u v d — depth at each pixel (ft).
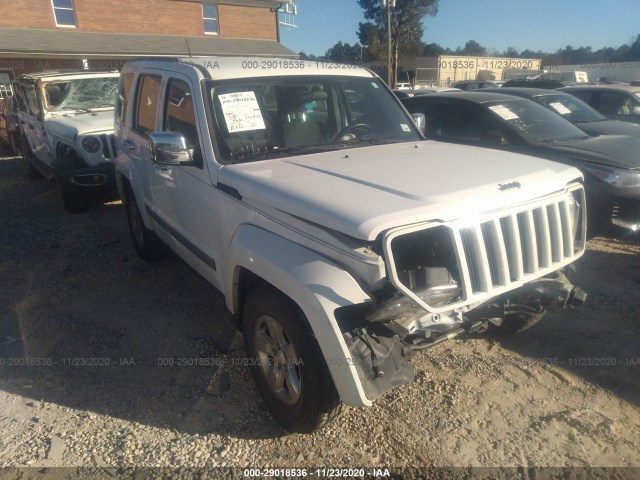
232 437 9.91
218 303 15.46
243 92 12.25
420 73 175.83
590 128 24.21
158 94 14.33
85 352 12.93
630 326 13.33
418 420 10.23
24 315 14.94
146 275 17.58
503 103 22.03
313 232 8.65
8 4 74.33
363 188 9.19
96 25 81.00
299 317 8.77
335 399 8.70
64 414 10.64
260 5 96.02
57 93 29.12
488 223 8.86
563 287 9.95
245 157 11.49
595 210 18.26
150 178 15.20
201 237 12.42
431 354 12.41
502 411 10.40
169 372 12.03
